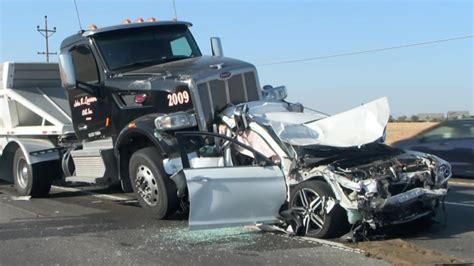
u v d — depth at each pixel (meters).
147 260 6.14
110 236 7.32
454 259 6.00
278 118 7.73
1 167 12.09
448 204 9.45
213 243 6.81
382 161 7.08
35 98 11.55
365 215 6.50
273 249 6.47
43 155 10.82
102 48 9.29
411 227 7.59
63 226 8.05
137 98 8.68
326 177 6.65
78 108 9.80
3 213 9.23
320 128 7.46
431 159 7.31
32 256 6.43
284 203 7.07
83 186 12.57
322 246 6.55
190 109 8.01
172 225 7.89
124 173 8.77
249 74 8.65
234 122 7.68
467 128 13.36
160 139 7.75
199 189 6.70
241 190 6.87
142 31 9.66
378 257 6.08
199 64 8.59
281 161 7.12
